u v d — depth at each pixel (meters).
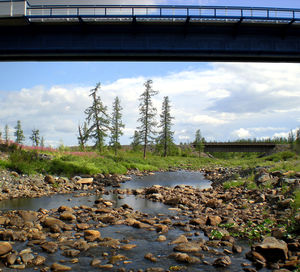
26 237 7.47
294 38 25.30
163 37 24.41
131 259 6.14
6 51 24.41
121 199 14.32
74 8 23.23
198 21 23.73
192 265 5.79
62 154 29.20
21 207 11.80
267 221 8.48
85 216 10.09
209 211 10.86
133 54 24.38
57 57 25.09
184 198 13.63
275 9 23.94
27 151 24.52
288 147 74.00
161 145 64.00
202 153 86.88
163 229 8.45
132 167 36.25
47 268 5.57
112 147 50.62
